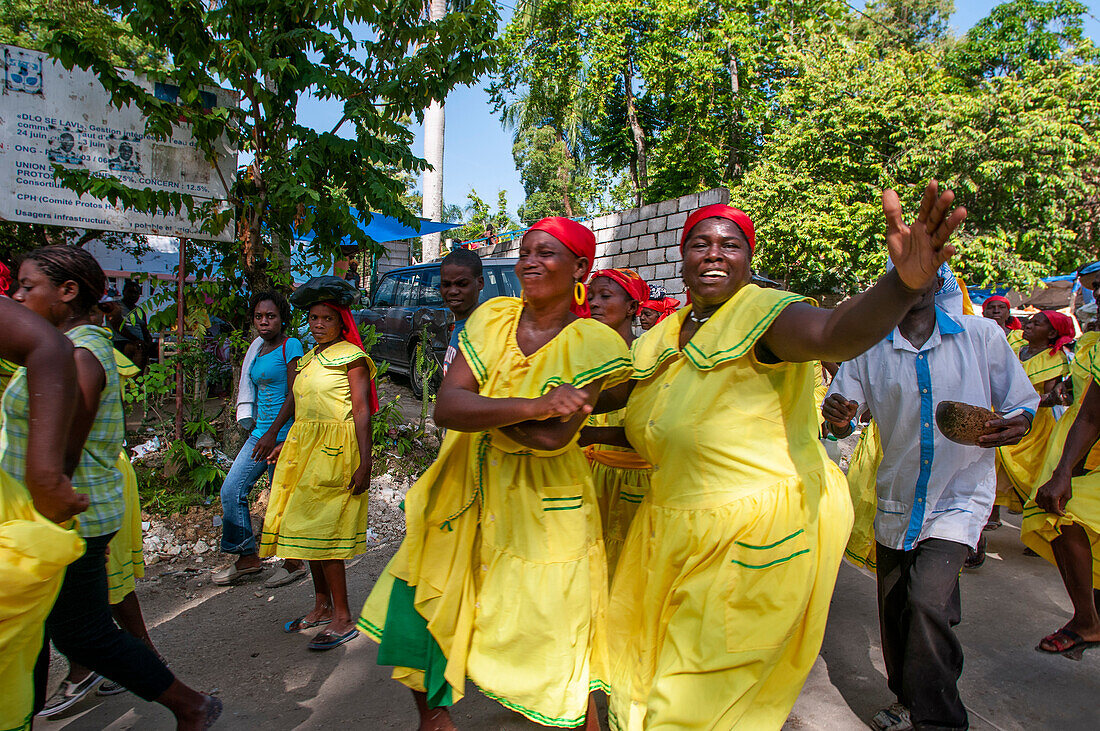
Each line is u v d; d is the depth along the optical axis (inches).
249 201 228.5
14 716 73.4
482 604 83.4
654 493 88.4
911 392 104.5
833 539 85.5
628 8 788.0
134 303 352.5
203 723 97.4
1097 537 133.2
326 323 142.0
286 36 209.3
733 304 84.5
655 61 781.9
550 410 72.7
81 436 87.3
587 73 828.6
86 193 213.6
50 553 71.0
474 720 115.3
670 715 77.3
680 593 81.9
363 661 133.4
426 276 373.4
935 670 97.7
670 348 89.9
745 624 79.0
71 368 74.5
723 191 391.9
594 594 86.0
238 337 228.8
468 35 228.4
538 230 82.2
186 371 226.1
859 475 135.4
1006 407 107.0
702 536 81.4
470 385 82.3
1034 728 114.3
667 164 813.2
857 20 1013.2
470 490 86.1
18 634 71.1
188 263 237.3
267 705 118.0
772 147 680.4
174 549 185.2
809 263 616.7
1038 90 639.8
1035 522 138.7
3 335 72.7
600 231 495.2
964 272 598.5
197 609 156.9
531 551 81.7
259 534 188.1
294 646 139.3
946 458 102.4
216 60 210.7
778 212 620.7
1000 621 153.3
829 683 127.3
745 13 769.6
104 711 116.8
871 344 64.7
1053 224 615.5
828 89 647.1
